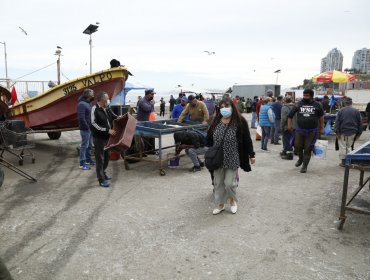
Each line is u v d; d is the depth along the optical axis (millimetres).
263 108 9625
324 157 8531
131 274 3098
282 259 3377
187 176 6656
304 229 4121
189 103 8086
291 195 5465
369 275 3088
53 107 9375
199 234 3951
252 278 3029
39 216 4508
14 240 3791
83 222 4309
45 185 5992
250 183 6172
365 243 3746
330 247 3646
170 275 3078
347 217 4508
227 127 4387
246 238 3854
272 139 11133
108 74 8617
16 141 7305
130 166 7547
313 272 3135
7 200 5164
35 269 3180
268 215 4578
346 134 8180
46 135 13031
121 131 6395
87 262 3311
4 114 8617
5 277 2098
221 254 3473
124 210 4750
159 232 4008
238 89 36656
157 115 26625
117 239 3816
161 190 5703
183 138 6887
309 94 6820
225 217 4488
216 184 4551
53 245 3670
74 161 8109
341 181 6332
